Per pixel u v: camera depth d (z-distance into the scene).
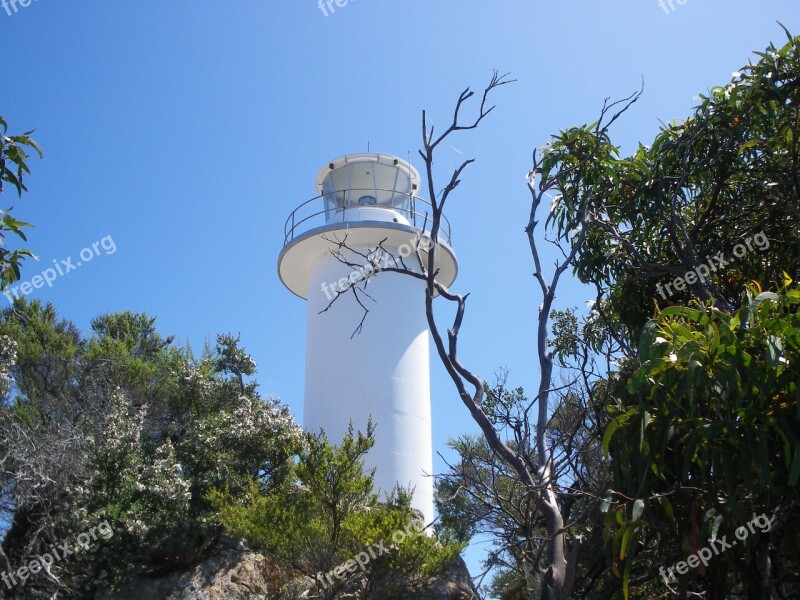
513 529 7.43
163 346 23.47
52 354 18.06
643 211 10.15
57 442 13.70
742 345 5.66
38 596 12.61
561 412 9.04
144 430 17.17
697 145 9.97
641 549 7.36
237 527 11.59
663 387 6.02
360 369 16.56
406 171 19.61
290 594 11.06
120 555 13.73
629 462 6.06
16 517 13.23
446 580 11.77
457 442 13.55
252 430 15.97
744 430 5.80
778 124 9.55
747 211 10.27
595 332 10.36
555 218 10.13
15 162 6.80
